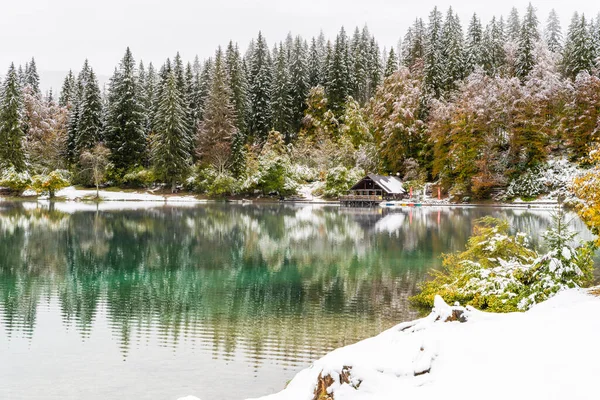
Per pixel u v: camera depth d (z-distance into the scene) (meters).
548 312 7.81
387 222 41.91
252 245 28.95
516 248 14.68
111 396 9.03
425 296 15.55
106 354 11.23
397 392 5.01
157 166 71.81
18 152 66.44
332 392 5.14
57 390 9.32
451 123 64.19
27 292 17.34
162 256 25.20
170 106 70.88
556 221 12.97
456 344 6.17
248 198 74.56
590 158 11.48
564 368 5.05
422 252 25.94
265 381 9.71
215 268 21.98
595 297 9.22
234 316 14.41
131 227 37.94
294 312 14.75
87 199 67.69
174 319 14.05
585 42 70.62
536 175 60.22
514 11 103.88
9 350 11.48
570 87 60.91
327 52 98.75
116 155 74.06
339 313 14.62
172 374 10.06
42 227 36.91
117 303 15.93
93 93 75.50
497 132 64.00
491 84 64.25
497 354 5.70
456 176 66.56
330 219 45.31
